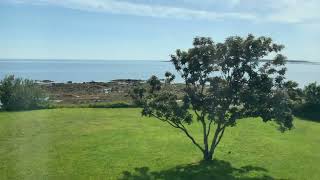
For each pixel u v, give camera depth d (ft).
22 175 82.94
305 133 134.00
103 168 88.94
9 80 173.99
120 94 266.36
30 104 172.14
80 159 95.61
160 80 95.35
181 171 87.30
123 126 136.87
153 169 88.94
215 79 89.76
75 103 204.23
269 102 88.22
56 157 97.04
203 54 89.25
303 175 87.56
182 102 98.78
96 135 121.90
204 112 93.30
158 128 134.51
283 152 107.45
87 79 554.87
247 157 101.40
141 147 108.37
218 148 109.60
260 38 87.97
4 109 168.04
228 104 91.09
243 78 88.63
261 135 128.36
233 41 87.81
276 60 88.79
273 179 83.82
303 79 489.26
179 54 92.12
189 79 90.74
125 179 81.61
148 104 93.86
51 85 340.18
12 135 120.06
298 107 166.71
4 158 95.40
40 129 129.49
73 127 133.49
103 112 167.12
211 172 86.94
